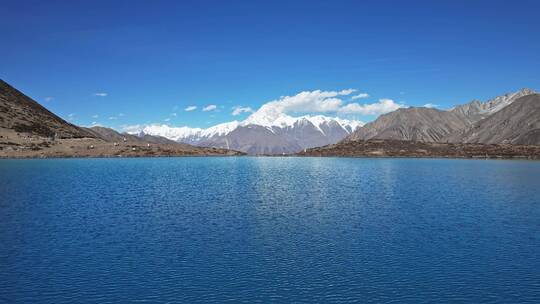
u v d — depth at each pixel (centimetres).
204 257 3781
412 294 3005
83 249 4006
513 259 3756
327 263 3634
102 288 3083
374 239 4419
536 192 8362
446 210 6188
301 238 4453
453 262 3672
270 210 6134
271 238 4438
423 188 9100
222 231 4766
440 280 3259
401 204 6731
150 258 3744
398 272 3422
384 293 3016
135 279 3250
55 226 4962
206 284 3161
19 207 6238
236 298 2927
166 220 5353
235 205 6619
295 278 3284
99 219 5403
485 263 3647
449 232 4744
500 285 3167
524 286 3150
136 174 12388
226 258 3753
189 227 4956
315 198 7450
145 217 5550
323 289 3083
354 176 12494
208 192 8262
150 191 8319
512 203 6862
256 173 13600
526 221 5366
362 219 5491
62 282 3191
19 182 9588
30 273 3372
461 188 9106
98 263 3609
